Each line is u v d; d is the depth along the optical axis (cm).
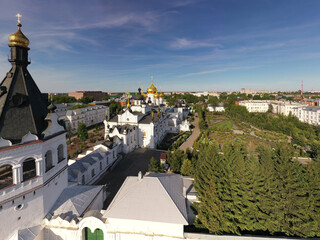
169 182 2656
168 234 2180
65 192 2639
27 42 2158
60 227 2233
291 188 2445
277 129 10131
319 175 2475
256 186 2450
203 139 7725
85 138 7494
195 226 2498
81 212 2461
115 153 5569
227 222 2278
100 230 2322
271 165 2731
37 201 2133
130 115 7138
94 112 12062
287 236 2319
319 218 2275
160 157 5741
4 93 2005
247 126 11406
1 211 1825
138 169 5131
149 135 7025
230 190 2495
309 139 7875
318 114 12069
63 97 19300
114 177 4634
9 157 1823
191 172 4053
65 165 2664
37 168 2103
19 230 1978
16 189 1914
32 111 2105
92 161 4359
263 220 2336
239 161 2677
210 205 2370
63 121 2641
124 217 2164
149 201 2275
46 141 2164
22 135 1961
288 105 16388
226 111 17812
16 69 2145
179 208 2252
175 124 10081
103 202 3300
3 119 1877
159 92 11856
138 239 2191
